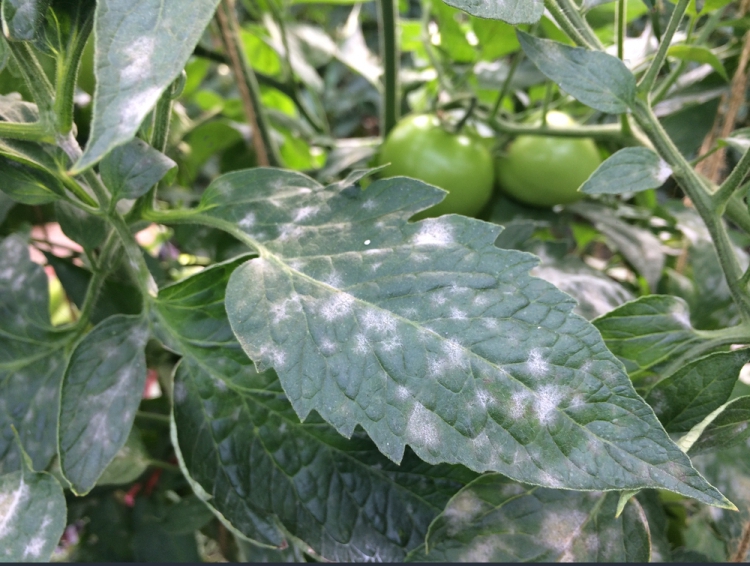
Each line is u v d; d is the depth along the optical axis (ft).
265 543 0.49
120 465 0.70
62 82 0.44
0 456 0.53
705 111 0.83
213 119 1.02
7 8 0.38
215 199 0.53
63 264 0.71
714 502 0.34
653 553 0.51
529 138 0.90
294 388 0.41
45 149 0.50
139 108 0.28
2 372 0.55
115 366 0.51
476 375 0.39
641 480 0.35
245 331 0.43
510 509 0.48
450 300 0.42
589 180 0.50
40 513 0.48
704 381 0.47
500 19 0.37
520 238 0.76
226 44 0.87
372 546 0.50
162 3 0.31
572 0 0.54
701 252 0.80
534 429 0.37
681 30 0.89
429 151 0.85
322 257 0.47
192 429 0.51
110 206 0.51
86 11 0.42
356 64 1.22
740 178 0.50
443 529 0.47
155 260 0.73
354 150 0.96
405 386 0.40
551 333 0.40
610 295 0.70
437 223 0.47
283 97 1.40
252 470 0.51
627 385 0.37
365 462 0.53
